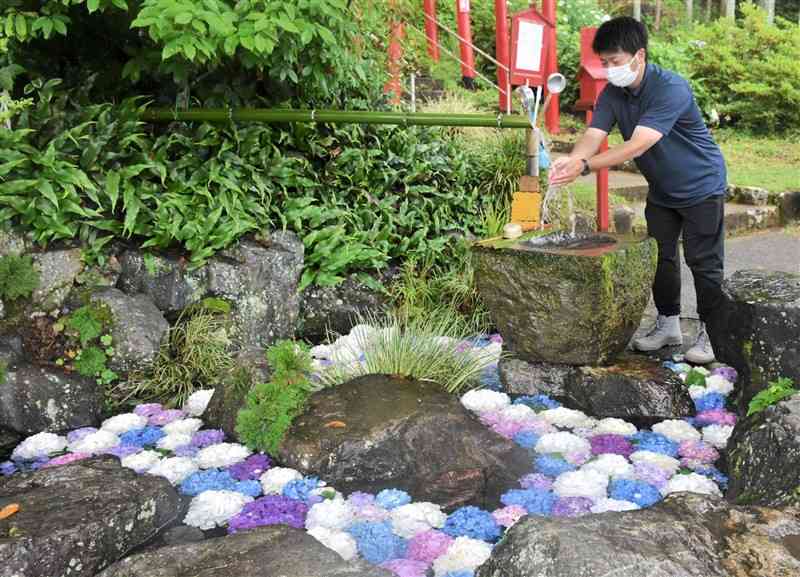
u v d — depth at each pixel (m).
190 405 4.09
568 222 5.96
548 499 3.04
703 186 3.96
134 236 4.68
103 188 4.60
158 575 2.34
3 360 3.92
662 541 2.12
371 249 5.16
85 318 4.14
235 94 5.22
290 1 4.42
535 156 5.35
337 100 5.90
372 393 3.79
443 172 6.09
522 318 4.03
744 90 11.20
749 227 7.45
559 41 11.42
